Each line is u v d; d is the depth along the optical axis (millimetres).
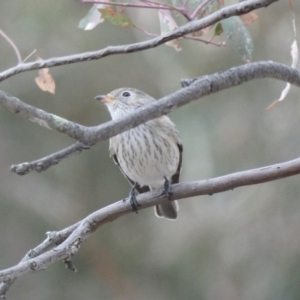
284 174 6352
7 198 13617
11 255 13430
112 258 13906
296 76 5430
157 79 13125
